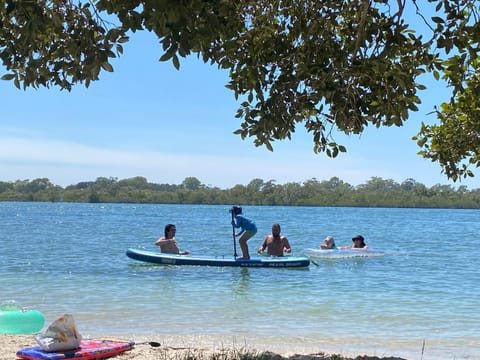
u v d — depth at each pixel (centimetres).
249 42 615
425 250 2666
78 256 2036
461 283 1476
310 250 2048
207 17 424
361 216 8794
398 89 564
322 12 607
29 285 1314
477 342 821
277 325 916
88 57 502
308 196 17038
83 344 654
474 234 4253
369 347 780
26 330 796
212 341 791
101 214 8100
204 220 6178
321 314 1017
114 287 1292
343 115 566
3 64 586
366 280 1490
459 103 647
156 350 676
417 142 708
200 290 1263
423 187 17025
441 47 534
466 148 684
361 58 569
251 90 602
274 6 620
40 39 587
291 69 600
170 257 1712
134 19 477
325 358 664
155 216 7394
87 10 524
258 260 1683
